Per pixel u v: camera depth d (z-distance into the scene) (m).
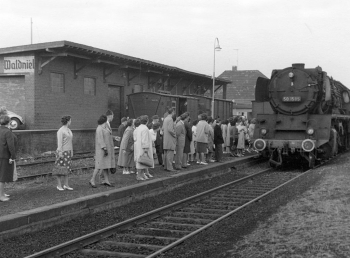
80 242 6.98
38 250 6.81
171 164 14.30
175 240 7.41
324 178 13.23
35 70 20.22
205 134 16.39
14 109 20.94
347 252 6.02
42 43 19.56
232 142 20.48
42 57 20.45
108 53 22.50
